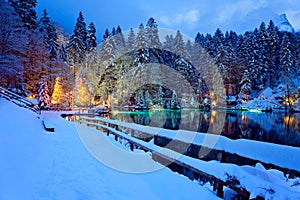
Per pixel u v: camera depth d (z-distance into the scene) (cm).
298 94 3859
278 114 3128
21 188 341
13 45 2155
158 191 435
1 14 2128
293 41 5678
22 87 2517
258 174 439
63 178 432
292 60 4503
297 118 2681
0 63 1948
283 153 603
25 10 2986
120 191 412
